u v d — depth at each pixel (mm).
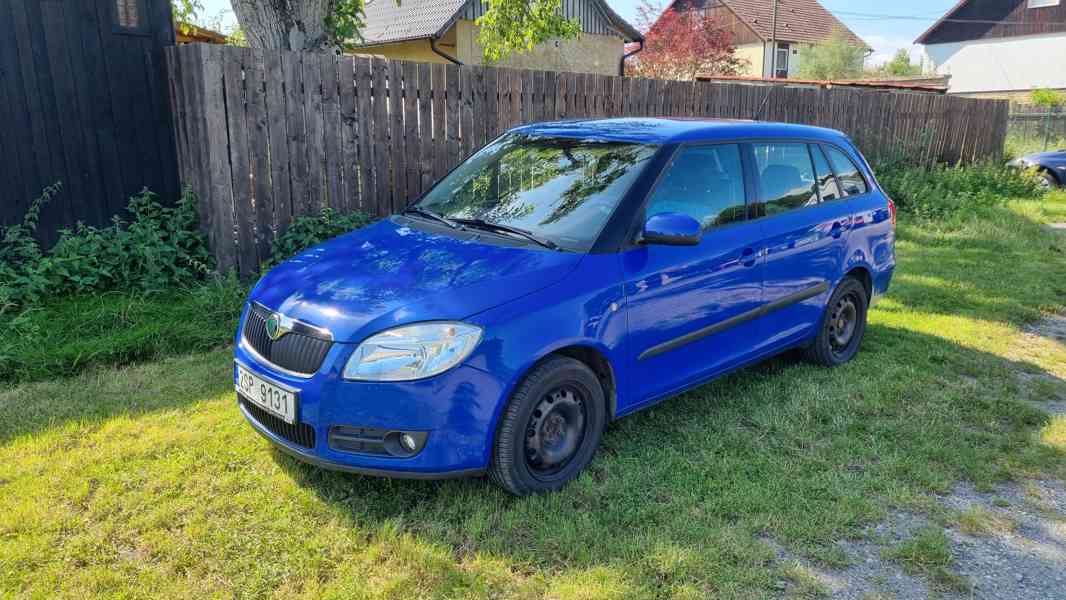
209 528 3156
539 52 20094
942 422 4391
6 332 5035
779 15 40969
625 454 3893
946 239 9828
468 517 3279
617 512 3326
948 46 42781
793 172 4793
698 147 4207
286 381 3191
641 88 8906
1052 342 6020
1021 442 4199
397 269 3488
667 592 2826
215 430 4023
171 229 6387
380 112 6738
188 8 9727
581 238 3656
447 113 7180
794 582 2938
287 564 2957
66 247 5910
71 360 4832
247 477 3555
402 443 3129
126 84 6551
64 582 2832
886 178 11852
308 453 3189
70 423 4066
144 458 3717
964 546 3221
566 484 3537
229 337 5383
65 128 6305
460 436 3117
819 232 4844
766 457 3893
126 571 2906
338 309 3213
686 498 3457
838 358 5324
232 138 5984
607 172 4000
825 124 11656
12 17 5941
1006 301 7059
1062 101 33719
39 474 3555
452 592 2826
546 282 3359
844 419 4383
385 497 3414
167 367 4918
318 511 3295
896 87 17625
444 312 3131
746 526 3262
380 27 20766
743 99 10352
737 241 4215
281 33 7328
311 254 3900
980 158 14922
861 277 5457
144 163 6762
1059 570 3072
